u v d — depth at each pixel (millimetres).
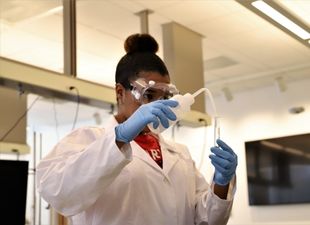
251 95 6340
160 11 3926
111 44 4625
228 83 6078
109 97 3361
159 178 1294
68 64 3330
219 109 6570
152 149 1375
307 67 5488
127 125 1052
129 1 3697
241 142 6285
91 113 7426
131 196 1226
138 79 1223
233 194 1337
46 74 2941
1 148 4145
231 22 4184
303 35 4055
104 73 5582
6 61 2709
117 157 1043
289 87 6047
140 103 1212
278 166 5879
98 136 1245
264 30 4371
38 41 4500
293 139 5828
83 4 3703
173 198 1304
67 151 1193
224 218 1343
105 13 3906
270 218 5887
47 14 3805
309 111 5855
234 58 5191
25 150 4344
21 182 2947
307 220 5625
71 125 8156
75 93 3123
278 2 3492
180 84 4039
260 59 5242
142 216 1225
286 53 5039
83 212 1237
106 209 1210
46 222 5605
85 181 1063
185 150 1531
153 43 1441
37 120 7875
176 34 4148
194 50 4316
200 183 1499
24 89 3002
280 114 6062
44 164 1186
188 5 3826
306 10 4031
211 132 6445
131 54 1312
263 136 6129
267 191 5910
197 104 4105
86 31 4285
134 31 4281
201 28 4297
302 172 5688
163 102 1085
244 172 6176
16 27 4121
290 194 5730
